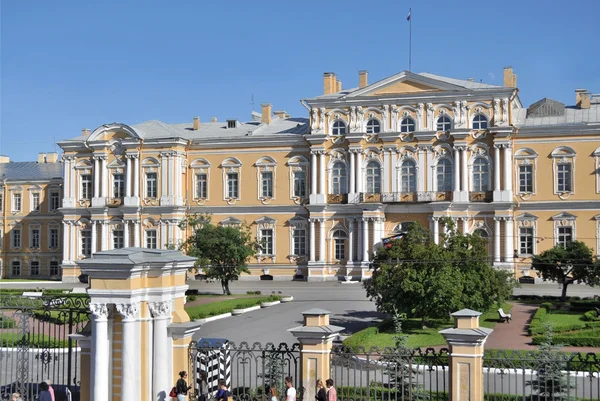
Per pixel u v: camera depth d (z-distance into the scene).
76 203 79.88
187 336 21.19
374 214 70.69
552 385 20.50
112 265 20.05
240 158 77.00
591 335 38.28
